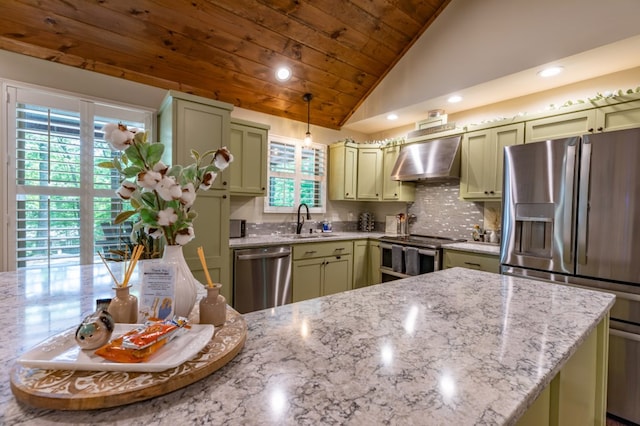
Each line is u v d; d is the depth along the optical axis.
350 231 4.58
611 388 1.90
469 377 0.66
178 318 0.82
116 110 2.67
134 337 0.67
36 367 0.61
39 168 2.34
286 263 3.14
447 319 1.00
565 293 1.32
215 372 0.66
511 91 2.96
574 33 2.23
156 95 2.87
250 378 0.64
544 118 2.60
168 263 0.91
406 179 3.73
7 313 1.03
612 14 2.06
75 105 2.48
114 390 0.54
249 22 2.64
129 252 2.42
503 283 1.48
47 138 2.36
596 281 1.97
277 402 0.56
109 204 2.61
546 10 2.38
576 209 2.05
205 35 2.62
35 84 2.33
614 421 1.88
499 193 2.92
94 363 0.61
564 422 0.98
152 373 0.60
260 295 2.98
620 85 2.48
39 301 1.16
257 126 3.23
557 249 2.13
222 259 2.69
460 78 2.95
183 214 0.93
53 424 0.50
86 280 1.47
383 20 3.03
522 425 0.79
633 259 1.82
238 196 3.52
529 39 2.47
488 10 2.75
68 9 2.16
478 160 3.11
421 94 3.29
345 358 0.73
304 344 0.81
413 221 4.12
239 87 3.25
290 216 4.00
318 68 3.32
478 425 0.52
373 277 3.81
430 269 3.14
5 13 2.09
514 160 2.38
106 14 2.26
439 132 3.48
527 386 0.63
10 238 2.25
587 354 1.16
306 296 3.32
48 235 2.37
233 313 0.97
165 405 0.55
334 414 0.53
